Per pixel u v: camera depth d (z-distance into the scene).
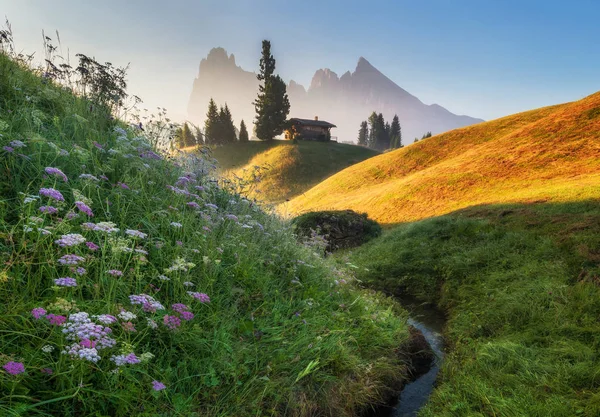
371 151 83.31
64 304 2.30
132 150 4.89
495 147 30.98
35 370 2.24
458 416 4.07
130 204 4.12
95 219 3.64
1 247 2.79
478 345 5.94
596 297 6.41
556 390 4.21
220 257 4.36
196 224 4.69
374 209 27.11
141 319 3.06
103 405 2.32
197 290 3.71
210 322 3.52
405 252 12.53
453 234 13.06
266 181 60.97
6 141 3.56
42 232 2.63
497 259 10.06
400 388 4.95
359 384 4.22
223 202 6.17
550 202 13.88
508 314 6.90
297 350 3.91
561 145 25.64
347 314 5.41
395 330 5.89
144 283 3.34
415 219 22.09
